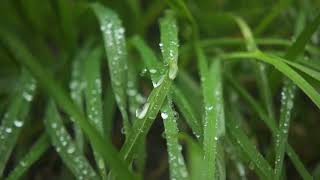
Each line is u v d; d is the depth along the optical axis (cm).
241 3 35
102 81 32
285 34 34
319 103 24
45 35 34
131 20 34
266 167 25
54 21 33
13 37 29
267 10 33
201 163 25
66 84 31
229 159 29
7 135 27
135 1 33
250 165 26
